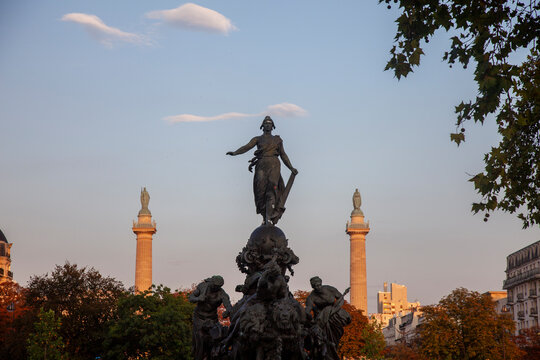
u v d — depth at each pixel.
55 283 87.06
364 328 122.38
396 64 24.28
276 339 23.31
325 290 25.91
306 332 24.66
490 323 87.94
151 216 173.00
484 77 22.58
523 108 25.48
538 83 24.64
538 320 141.25
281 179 29.30
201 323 25.50
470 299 88.75
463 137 23.23
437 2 23.59
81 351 85.38
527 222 27.62
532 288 143.88
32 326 85.19
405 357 133.00
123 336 79.50
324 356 24.83
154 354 78.25
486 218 25.30
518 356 92.00
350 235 189.75
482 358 88.38
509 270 157.62
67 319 84.69
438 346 88.06
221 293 25.75
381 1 24.03
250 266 27.94
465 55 23.23
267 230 27.98
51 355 73.94
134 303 81.25
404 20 23.91
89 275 88.62
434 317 89.56
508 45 22.91
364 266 188.00
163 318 77.38
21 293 93.56
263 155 29.25
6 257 168.62
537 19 22.83
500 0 22.97
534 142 26.73
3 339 92.19
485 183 24.80
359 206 190.75
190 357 77.69
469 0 23.17
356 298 186.00
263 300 24.23
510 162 26.91
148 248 172.12
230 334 24.34
